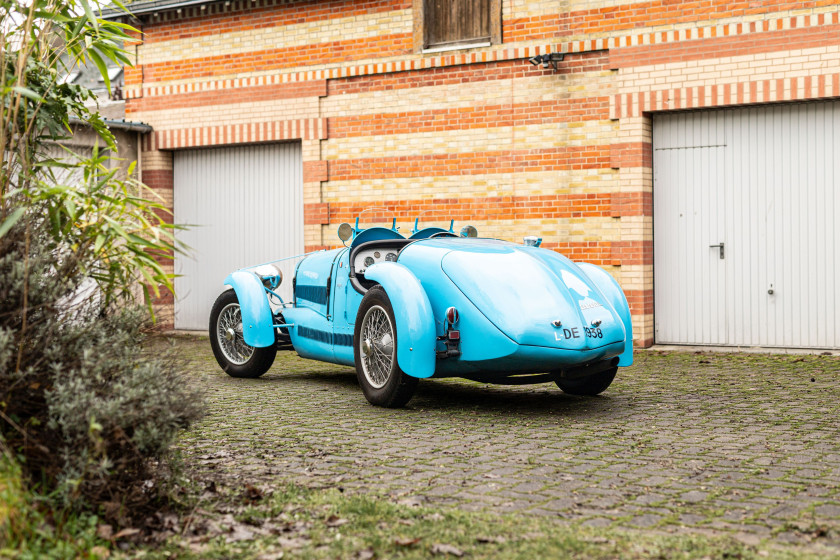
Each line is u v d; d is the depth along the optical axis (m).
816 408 5.89
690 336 9.80
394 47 10.98
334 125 11.40
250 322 7.39
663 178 9.87
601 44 9.84
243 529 3.30
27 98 3.99
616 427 5.34
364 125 11.23
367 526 3.33
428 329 5.75
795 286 9.27
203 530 3.28
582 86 9.99
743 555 2.97
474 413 5.89
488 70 10.48
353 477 4.12
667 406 6.07
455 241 6.47
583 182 10.02
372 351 6.16
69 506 3.14
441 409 6.06
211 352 9.74
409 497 3.77
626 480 4.06
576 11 9.98
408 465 4.38
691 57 9.41
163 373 3.65
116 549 3.05
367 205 11.26
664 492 3.85
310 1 11.45
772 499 3.72
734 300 9.57
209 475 4.12
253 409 6.07
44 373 3.37
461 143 10.66
